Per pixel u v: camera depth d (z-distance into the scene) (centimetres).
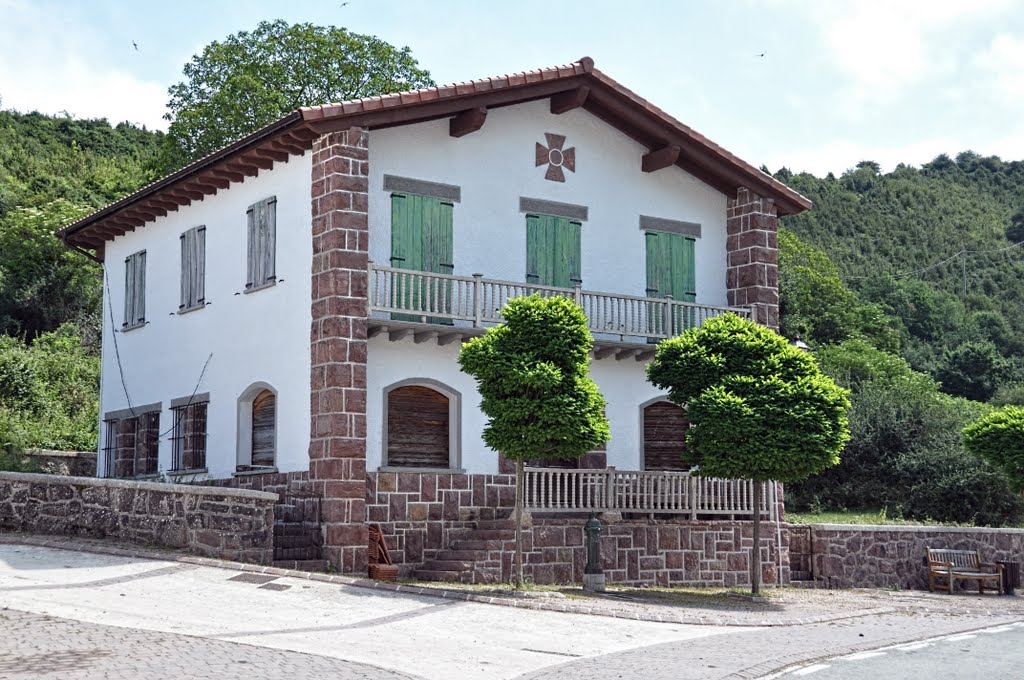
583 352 1861
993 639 1570
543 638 1428
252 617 1452
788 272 6200
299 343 2156
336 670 1119
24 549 1883
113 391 2920
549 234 2416
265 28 4156
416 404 2209
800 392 2023
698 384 2081
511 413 1831
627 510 2294
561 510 2209
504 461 2273
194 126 4012
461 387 2244
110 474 2880
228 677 1053
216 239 2489
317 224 2109
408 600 1655
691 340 2105
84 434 3269
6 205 5331
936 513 3531
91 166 6700
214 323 2464
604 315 2370
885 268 9731
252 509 1873
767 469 2022
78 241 3025
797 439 1992
